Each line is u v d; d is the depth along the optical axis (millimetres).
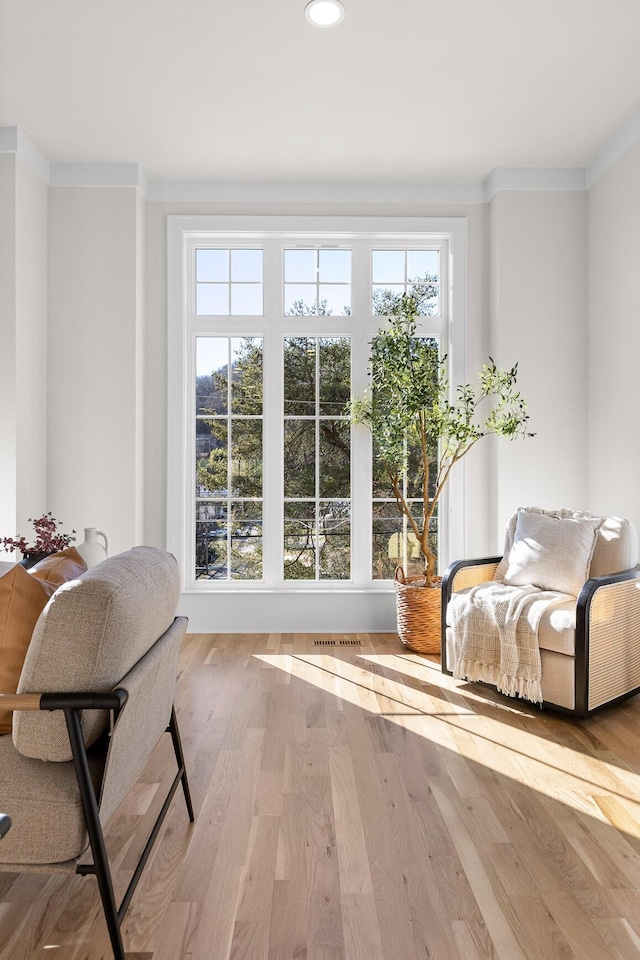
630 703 3287
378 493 4688
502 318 4406
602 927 1658
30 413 4070
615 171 3990
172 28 2969
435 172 4449
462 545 4582
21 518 3936
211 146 4090
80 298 4336
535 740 2820
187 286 4641
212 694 3361
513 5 2832
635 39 3072
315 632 4586
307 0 2789
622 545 3393
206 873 1875
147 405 4547
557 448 4414
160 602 1781
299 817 2184
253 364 4684
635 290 3770
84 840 1443
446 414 4172
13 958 1549
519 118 3773
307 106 3633
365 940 1606
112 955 1556
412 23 2945
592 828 2121
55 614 1412
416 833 2088
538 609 3121
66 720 1397
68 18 2898
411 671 3744
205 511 4688
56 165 4312
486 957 1551
